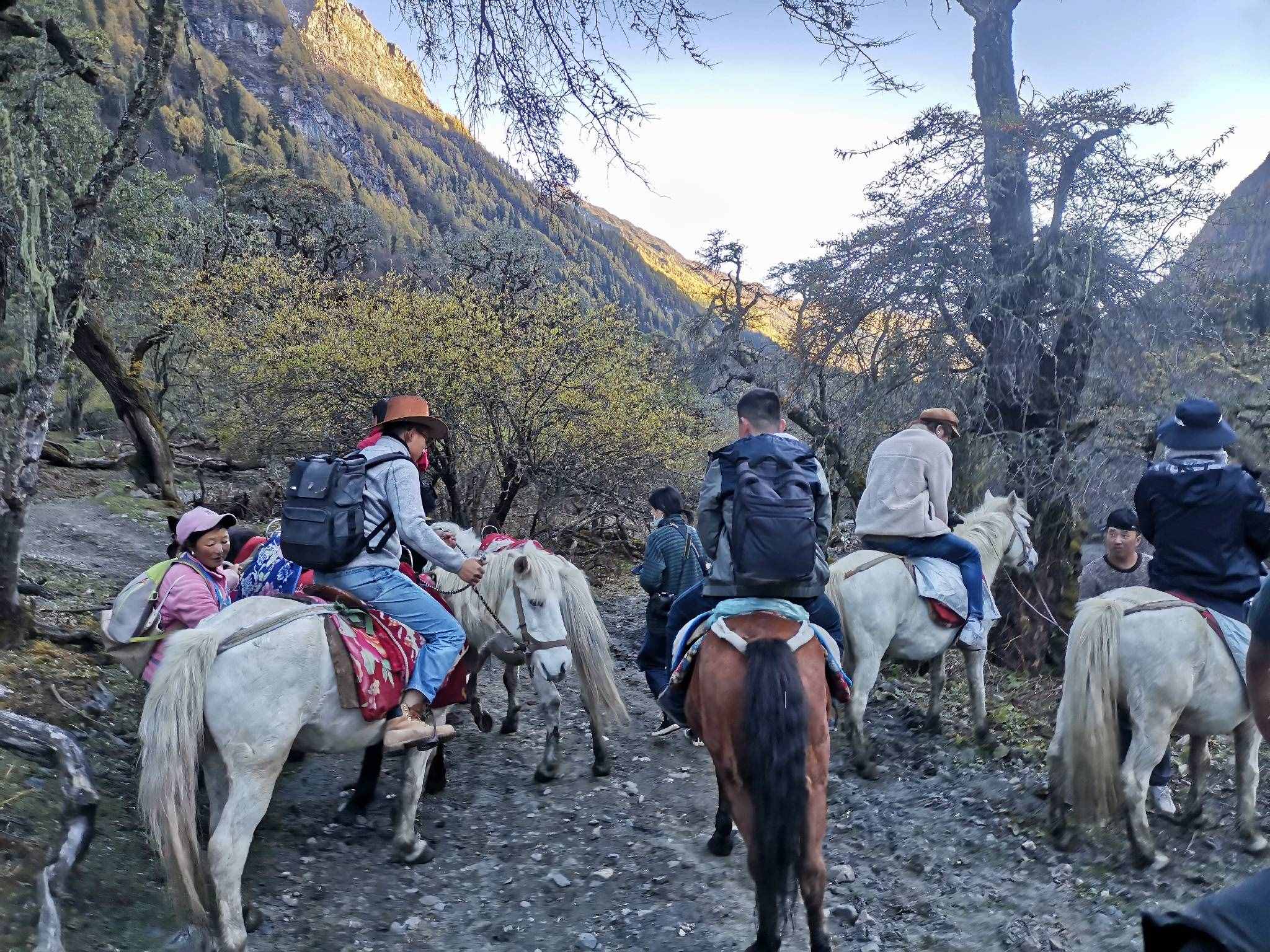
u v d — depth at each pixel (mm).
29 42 6754
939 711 6996
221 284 17344
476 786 6297
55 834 4336
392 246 32281
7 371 7398
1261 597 1793
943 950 4238
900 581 6156
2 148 6340
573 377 13672
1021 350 8906
